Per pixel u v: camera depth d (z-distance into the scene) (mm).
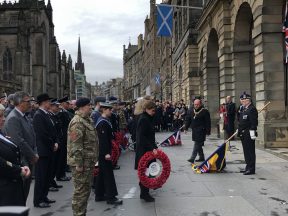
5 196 5199
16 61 67188
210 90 30344
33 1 73125
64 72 94250
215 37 28641
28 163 7227
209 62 30266
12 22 74125
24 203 5492
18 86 63094
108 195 8539
